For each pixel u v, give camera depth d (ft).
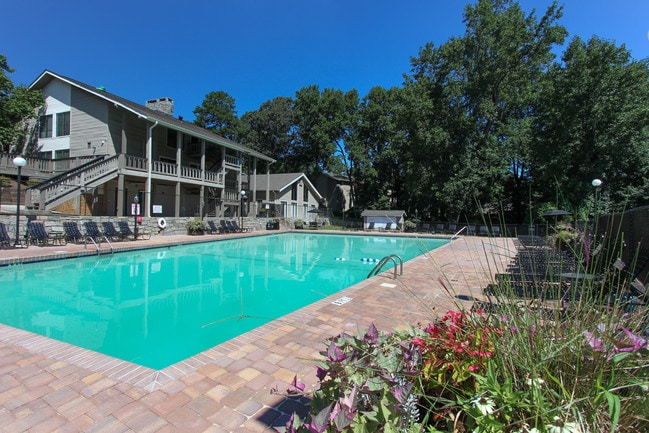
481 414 4.34
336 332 11.75
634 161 64.08
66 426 6.51
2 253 28.53
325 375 5.08
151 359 13.00
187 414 6.94
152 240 43.47
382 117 102.89
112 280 25.45
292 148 123.95
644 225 18.84
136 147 57.67
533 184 80.12
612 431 3.29
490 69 74.74
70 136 55.93
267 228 74.79
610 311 5.41
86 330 15.79
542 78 77.00
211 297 22.13
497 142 77.20
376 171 103.04
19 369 8.75
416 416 4.75
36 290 22.16
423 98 77.97
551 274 6.94
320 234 73.20
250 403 7.35
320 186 124.67
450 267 26.55
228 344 10.62
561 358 4.69
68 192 42.04
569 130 65.36
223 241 51.44
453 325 5.92
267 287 25.35
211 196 68.69
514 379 4.69
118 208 47.09
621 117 61.52
